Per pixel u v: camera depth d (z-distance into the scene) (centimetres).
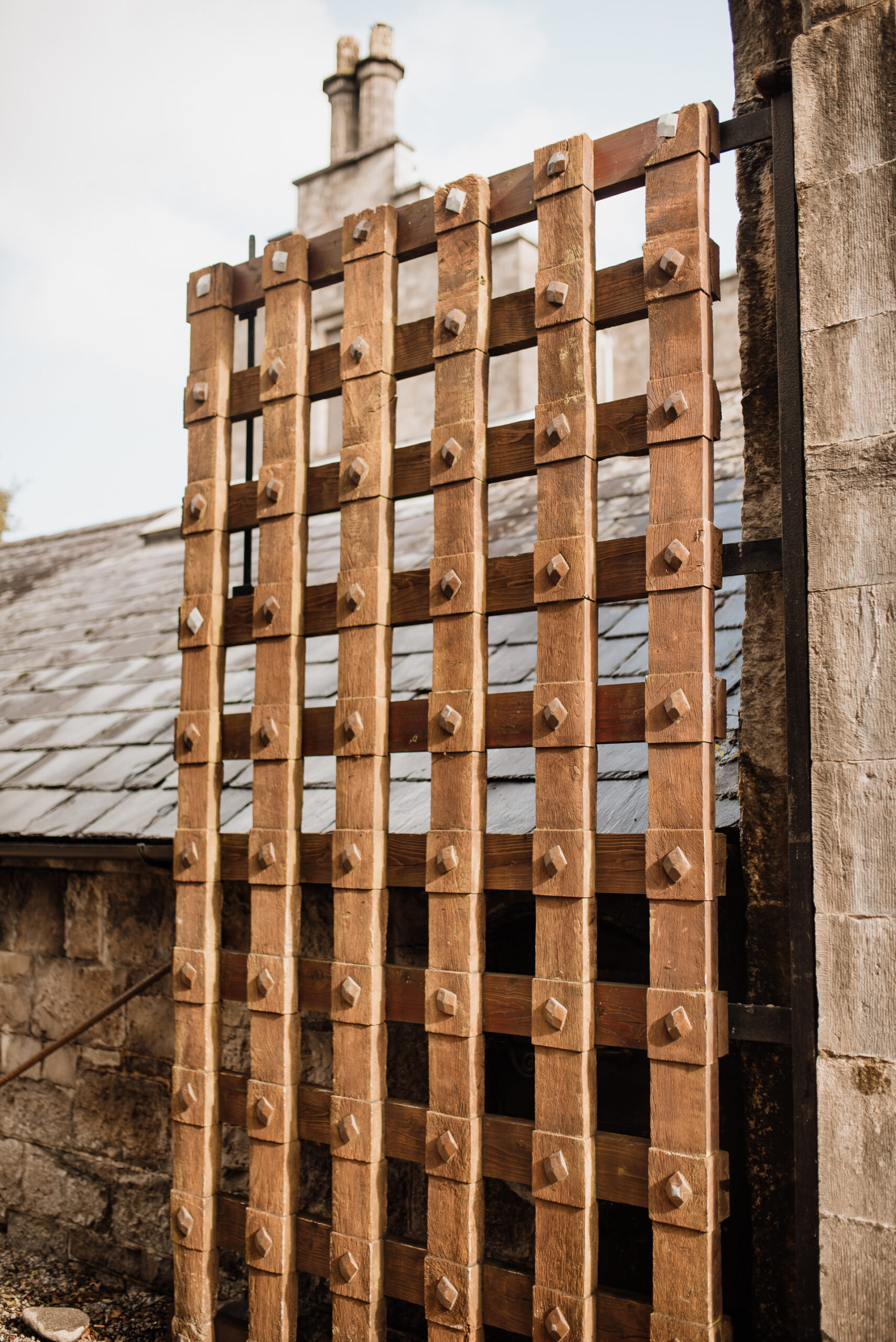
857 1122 221
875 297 235
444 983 275
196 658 340
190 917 330
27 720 620
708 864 242
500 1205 336
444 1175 270
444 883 276
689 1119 238
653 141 268
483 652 282
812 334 242
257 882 313
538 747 266
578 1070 253
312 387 328
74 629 766
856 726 229
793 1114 235
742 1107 291
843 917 227
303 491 323
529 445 281
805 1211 228
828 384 239
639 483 606
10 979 496
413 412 1165
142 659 649
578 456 268
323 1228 296
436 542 289
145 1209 430
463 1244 266
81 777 503
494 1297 266
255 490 337
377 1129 287
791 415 245
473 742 276
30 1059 439
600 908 330
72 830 439
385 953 295
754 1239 254
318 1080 381
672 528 254
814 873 231
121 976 453
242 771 465
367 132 1269
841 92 242
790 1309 248
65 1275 442
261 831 314
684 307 258
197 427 349
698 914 242
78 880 474
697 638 249
